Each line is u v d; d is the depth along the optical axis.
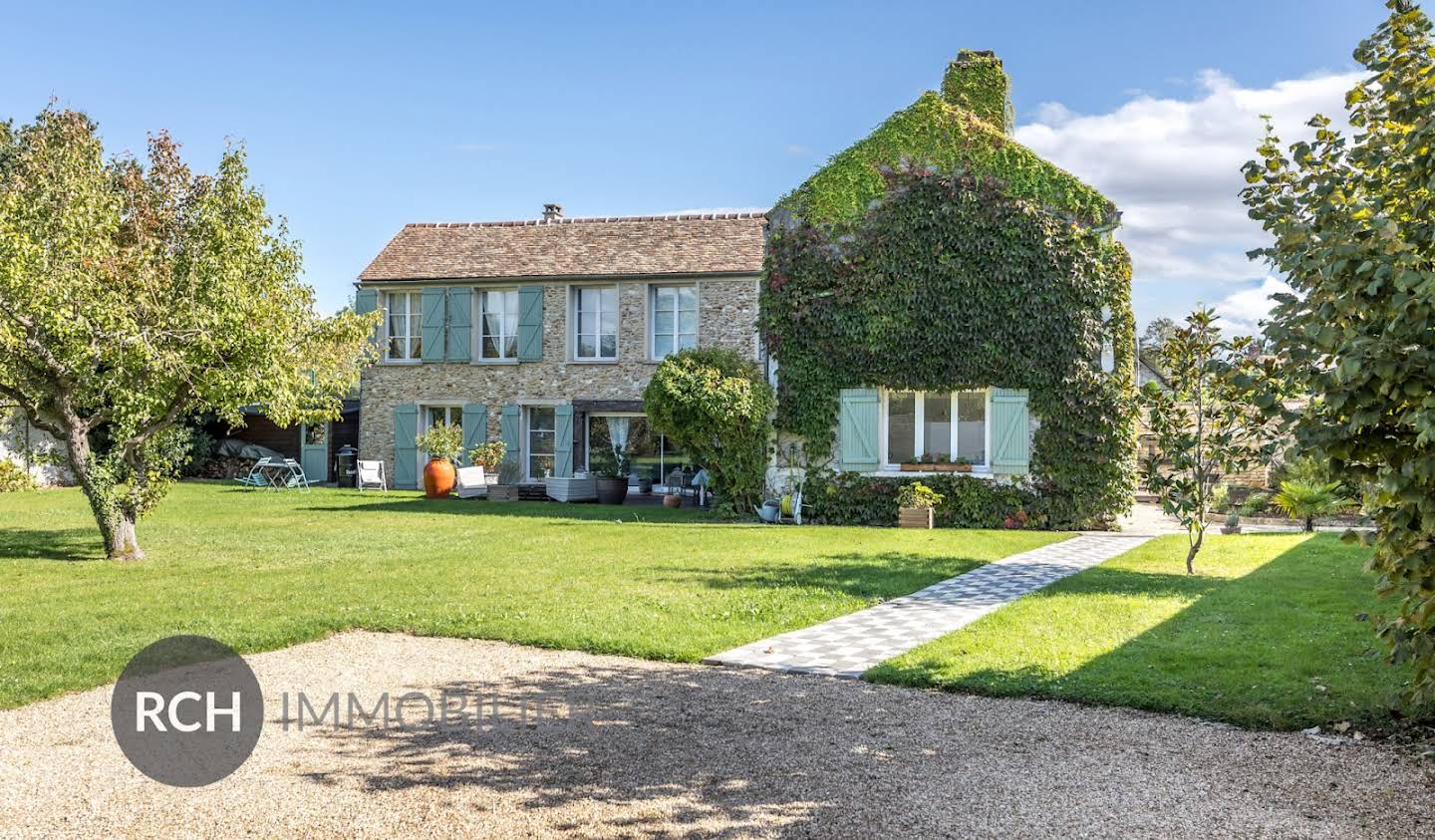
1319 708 5.50
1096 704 5.86
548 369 25.62
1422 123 4.36
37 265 10.54
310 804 4.30
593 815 4.16
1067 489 17.53
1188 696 5.85
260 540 14.45
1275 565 11.66
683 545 13.95
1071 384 17.55
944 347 18.02
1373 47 4.88
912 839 3.91
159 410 12.48
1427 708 5.32
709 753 4.99
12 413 13.25
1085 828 4.00
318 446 28.73
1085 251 17.70
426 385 26.58
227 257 12.00
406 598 9.39
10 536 14.77
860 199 18.55
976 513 17.86
